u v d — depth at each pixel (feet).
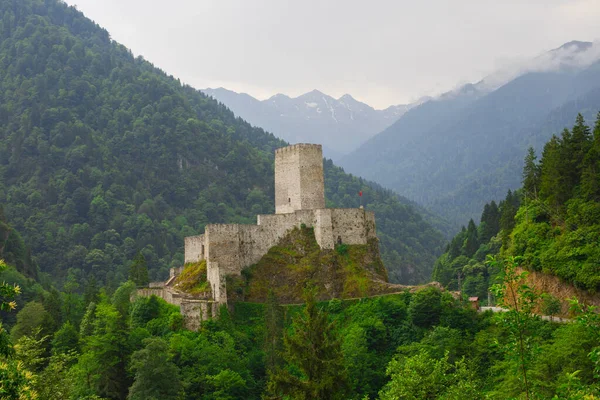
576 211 468.75
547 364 307.58
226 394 391.86
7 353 139.64
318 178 527.81
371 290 477.36
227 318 453.17
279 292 484.33
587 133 533.55
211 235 487.20
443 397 256.93
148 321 465.06
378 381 402.11
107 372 417.90
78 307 585.63
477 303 458.09
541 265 457.27
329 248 501.56
